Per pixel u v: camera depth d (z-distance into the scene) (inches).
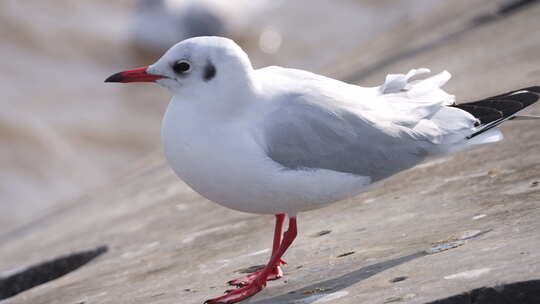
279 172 308.7
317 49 1412.4
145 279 380.2
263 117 311.6
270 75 330.6
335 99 320.8
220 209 487.2
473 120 333.7
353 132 317.4
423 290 259.8
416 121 329.4
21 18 1309.1
